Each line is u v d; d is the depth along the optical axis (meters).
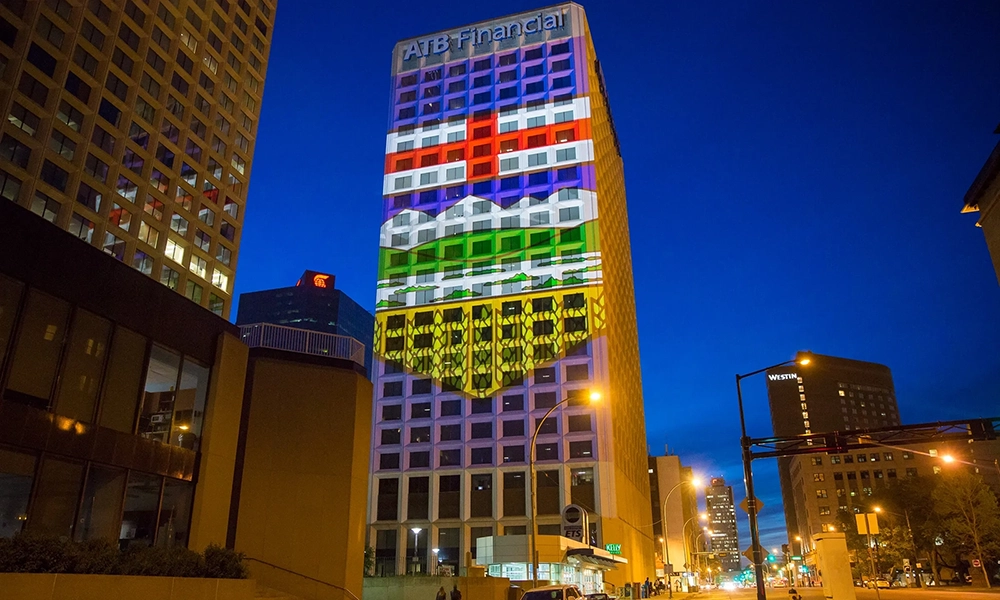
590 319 96.12
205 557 19.44
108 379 22.41
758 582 27.72
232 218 66.00
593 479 88.12
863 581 102.81
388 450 96.56
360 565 28.69
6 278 19.64
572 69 111.25
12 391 19.20
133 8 57.53
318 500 27.80
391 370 100.94
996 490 106.25
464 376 97.50
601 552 56.47
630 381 114.38
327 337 32.28
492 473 91.44
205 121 63.62
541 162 106.62
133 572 16.59
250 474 27.16
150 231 56.38
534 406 93.62
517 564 51.22
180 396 25.33
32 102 48.47
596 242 100.06
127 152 55.59
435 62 118.12
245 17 71.06
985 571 68.81
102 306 22.52
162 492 23.55
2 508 18.36
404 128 114.94
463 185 108.56
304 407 28.92
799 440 32.56
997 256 20.52
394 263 107.06
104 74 53.81
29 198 47.31
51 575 14.05
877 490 98.25
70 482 20.36
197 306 26.95
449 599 33.38
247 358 28.66
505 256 102.75
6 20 47.84
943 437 33.09
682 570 128.00
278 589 25.69
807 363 31.44
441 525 90.88
